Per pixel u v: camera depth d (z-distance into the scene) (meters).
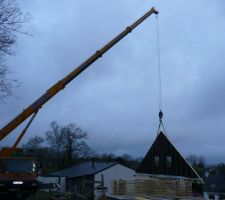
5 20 16.52
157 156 34.53
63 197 26.09
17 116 24.36
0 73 17.67
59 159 90.38
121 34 29.48
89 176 62.22
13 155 23.50
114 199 24.89
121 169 63.38
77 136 90.94
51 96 25.81
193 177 31.91
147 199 23.42
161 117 33.62
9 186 21.45
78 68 27.33
